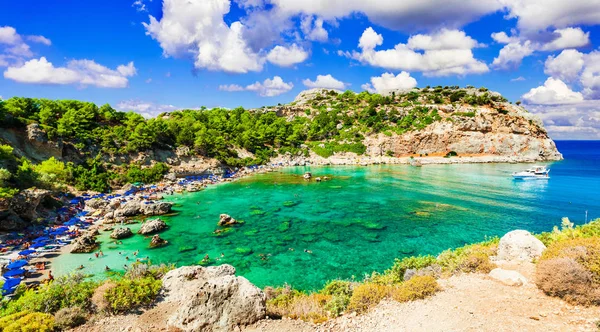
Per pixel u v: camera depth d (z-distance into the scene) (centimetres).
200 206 5622
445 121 12925
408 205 5544
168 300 1820
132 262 3269
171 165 8550
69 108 8338
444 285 1784
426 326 1389
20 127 6406
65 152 6912
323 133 14075
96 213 4978
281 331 1435
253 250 3603
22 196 4128
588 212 5019
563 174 9150
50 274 2827
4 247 3450
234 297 1520
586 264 1510
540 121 13750
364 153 12738
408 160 11962
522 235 2119
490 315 1400
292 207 5512
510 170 9869
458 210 5184
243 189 7169
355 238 3956
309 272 3048
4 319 1471
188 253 3531
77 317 1552
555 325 1266
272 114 15750
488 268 1916
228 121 13100
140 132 8400
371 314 1570
